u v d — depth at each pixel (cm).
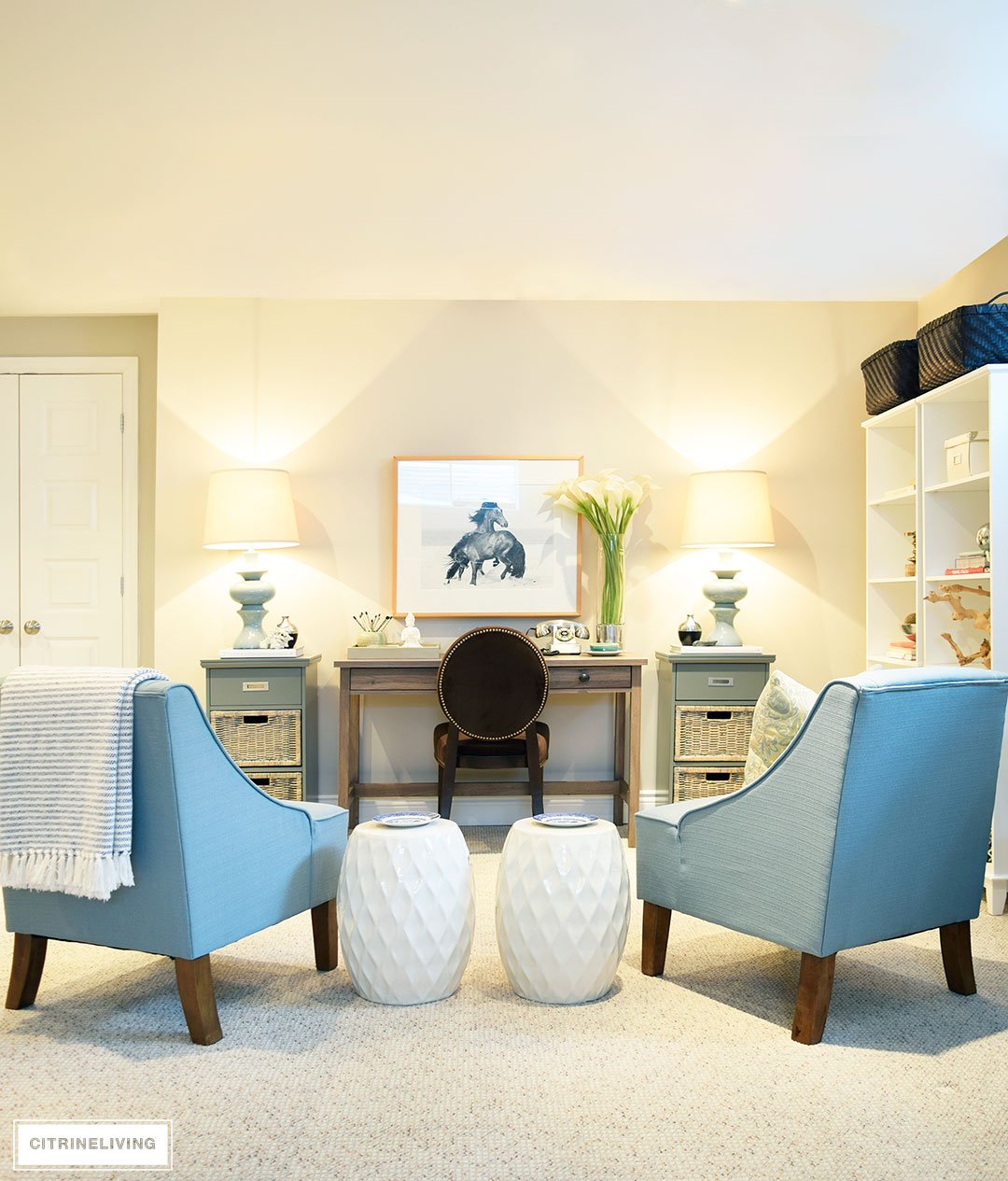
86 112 276
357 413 465
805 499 473
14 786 216
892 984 253
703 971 263
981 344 332
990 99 271
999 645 312
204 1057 207
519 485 464
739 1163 166
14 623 493
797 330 474
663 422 470
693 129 287
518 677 396
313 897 252
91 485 494
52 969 265
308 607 463
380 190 330
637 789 418
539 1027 223
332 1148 170
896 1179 162
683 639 445
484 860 389
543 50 245
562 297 457
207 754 215
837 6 226
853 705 205
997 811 318
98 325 494
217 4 224
